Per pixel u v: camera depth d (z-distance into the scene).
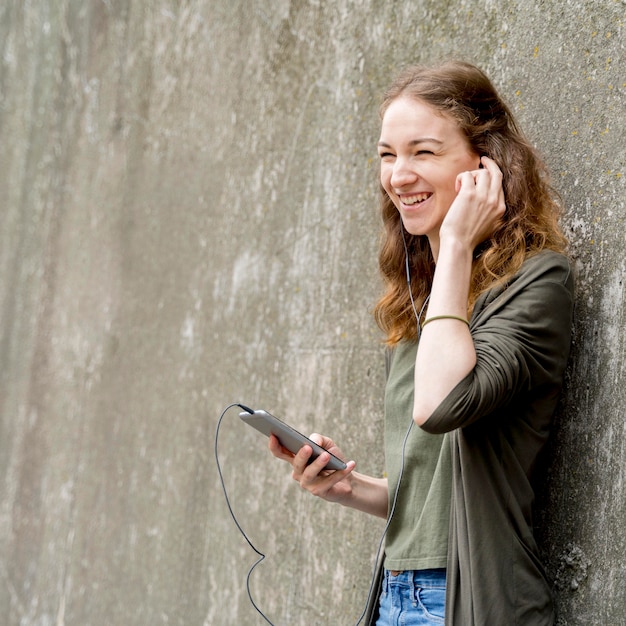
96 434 6.41
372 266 3.95
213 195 5.43
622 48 2.72
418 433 2.59
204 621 4.84
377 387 3.80
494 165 2.53
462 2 3.56
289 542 4.27
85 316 6.86
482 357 2.22
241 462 4.75
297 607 4.11
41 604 6.80
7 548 7.49
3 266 8.36
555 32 3.02
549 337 2.34
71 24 7.80
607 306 2.63
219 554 4.80
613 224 2.66
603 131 2.74
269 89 4.99
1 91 8.93
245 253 5.00
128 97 6.72
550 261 2.39
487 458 2.34
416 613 2.46
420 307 2.85
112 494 6.07
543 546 2.73
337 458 2.69
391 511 2.61
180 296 5.62
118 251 6.54
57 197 7.65
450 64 2.66
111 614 5.84
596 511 2.57
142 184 6.35
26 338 7.76
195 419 5.23
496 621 2.25
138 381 5.98
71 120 7.60
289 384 4.42
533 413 2.41
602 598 2.52
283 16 4.94
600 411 2.60
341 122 4.31
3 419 7.91
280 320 4.58
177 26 6.16
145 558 5.53
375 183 4.01
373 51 4.14
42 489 7.07
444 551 2.42
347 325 4.06
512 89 3.18
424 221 2.62
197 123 5.73
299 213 4.56
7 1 9.10
